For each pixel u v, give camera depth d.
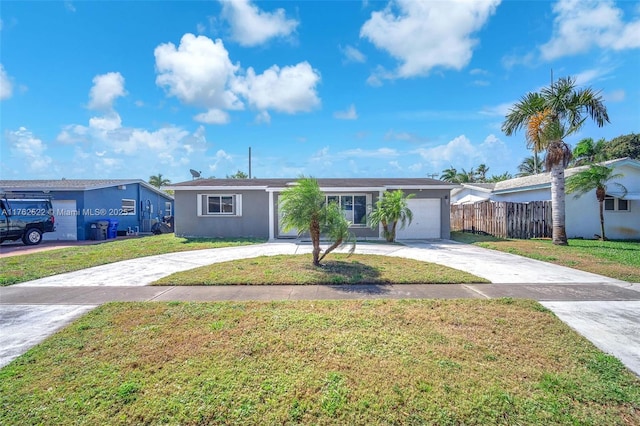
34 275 7.66
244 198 16.41
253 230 16.42
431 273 7.61
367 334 4.14
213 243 13.90
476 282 6.90
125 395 2.89
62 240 16.50
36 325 4.59
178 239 15.48
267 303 5.42
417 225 16.20
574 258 9.83
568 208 16.48
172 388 3.00
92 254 10.88
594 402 2.85
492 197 21.39
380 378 3.15
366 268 8.23
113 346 3.86
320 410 2.71
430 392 2.94
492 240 14.82
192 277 7.34
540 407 2.76
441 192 16.30
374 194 16.47
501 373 3.27
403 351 3.70
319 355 3.60
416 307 5.21
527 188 18.17
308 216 8.22
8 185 17.69
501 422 2.59
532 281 7.04
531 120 13.20
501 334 4.20
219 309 5.12
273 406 2.76
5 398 2.87
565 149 12.87
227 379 3.14
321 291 6.28
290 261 9.24
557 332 4.29
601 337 4.21
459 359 3.54
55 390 2.98
